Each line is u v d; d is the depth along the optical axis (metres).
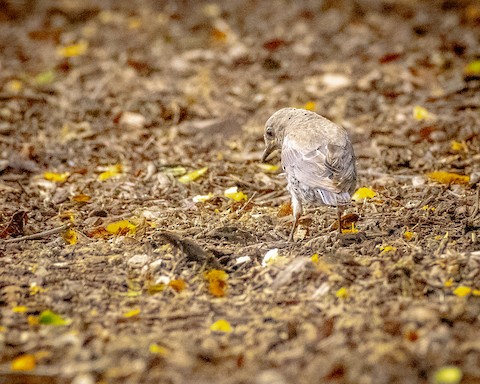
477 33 21.42
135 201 12.94
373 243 10.68
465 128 15.66
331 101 17.52
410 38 21.34
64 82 19.16
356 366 7.90
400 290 9.38
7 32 22.92
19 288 9.88
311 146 10.92
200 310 9.30
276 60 19.89
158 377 7.97
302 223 11.79
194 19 23.47
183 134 16.20
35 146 15.55
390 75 18.78
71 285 9.91
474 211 11.60
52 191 13.48
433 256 10.19
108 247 10.98
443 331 8.40
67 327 9.03
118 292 9.79
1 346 8.66
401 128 15.91
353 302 9.18
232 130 16.30
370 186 13.25
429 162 14.34
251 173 14.21
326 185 10.43
